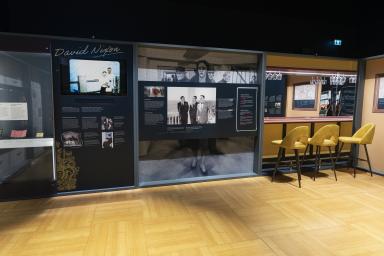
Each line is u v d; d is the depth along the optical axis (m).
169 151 4.26
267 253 2.31
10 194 3.46
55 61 3.44
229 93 4.34
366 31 5.16
